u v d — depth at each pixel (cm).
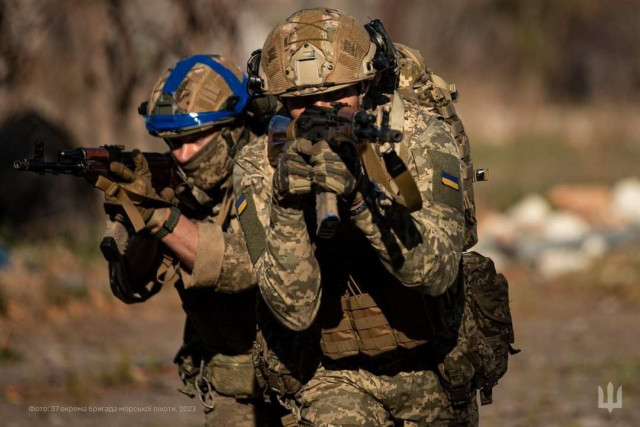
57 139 2859
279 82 763
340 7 6012
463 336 826
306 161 704
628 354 2061
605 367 1944
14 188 2791
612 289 2784
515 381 1850
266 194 799
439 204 756
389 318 797
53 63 3009
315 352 826
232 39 2927
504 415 1617
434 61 8412
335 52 754
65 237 2797
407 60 836
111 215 962
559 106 8156
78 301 2381
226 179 962
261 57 798
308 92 754
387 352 812
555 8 8438
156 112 948
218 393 1023
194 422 1580
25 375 1823
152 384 1812
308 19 767
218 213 973
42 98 3006
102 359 1958
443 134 783
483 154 5975
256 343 862
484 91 8031
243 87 959
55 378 1812
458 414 840
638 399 1702
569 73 8794
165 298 2578
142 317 2370
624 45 8856
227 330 981
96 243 2808
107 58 3031
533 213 3819
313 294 755
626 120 6888
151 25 3002
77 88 3033
